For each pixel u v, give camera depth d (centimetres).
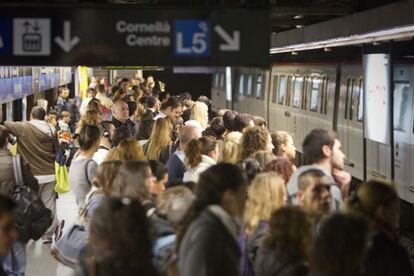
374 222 788
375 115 2089
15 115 2773
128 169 925
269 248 788
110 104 2941
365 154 2381
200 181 759
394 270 749
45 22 941
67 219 1948
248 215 894
